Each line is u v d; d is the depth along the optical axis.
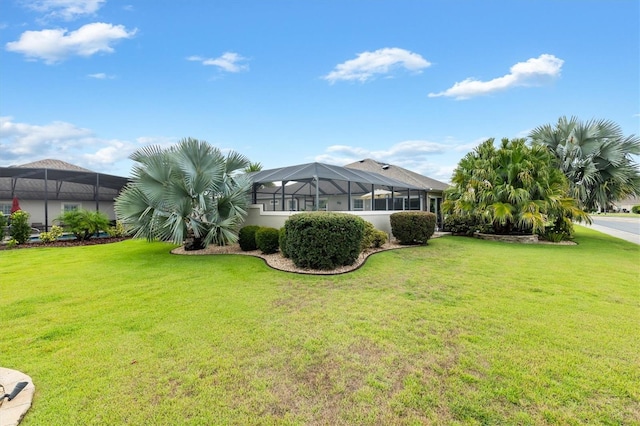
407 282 6.66
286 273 7.48
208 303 5.25
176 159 10.03
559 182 14.24
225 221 10.47
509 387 2.88
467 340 3.83
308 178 11.62
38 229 17.86
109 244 13.53
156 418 2.49
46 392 2.79
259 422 2.46
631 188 15.62
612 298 5.48
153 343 3.76
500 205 13.70
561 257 9.84
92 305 5.15
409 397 2.75
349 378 3.04
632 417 2.50
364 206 21.70
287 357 3.44
